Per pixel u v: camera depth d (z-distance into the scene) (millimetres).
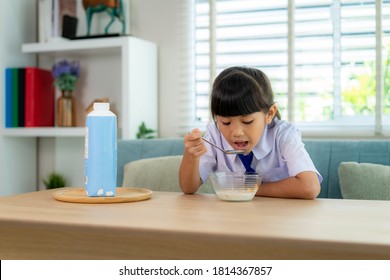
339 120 2273
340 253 659
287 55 2336
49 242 838
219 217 861
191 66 2490
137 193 1219
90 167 1102
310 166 1259
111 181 1108
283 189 1211
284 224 786
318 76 2295
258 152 1370
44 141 2783
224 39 2453
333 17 2260
